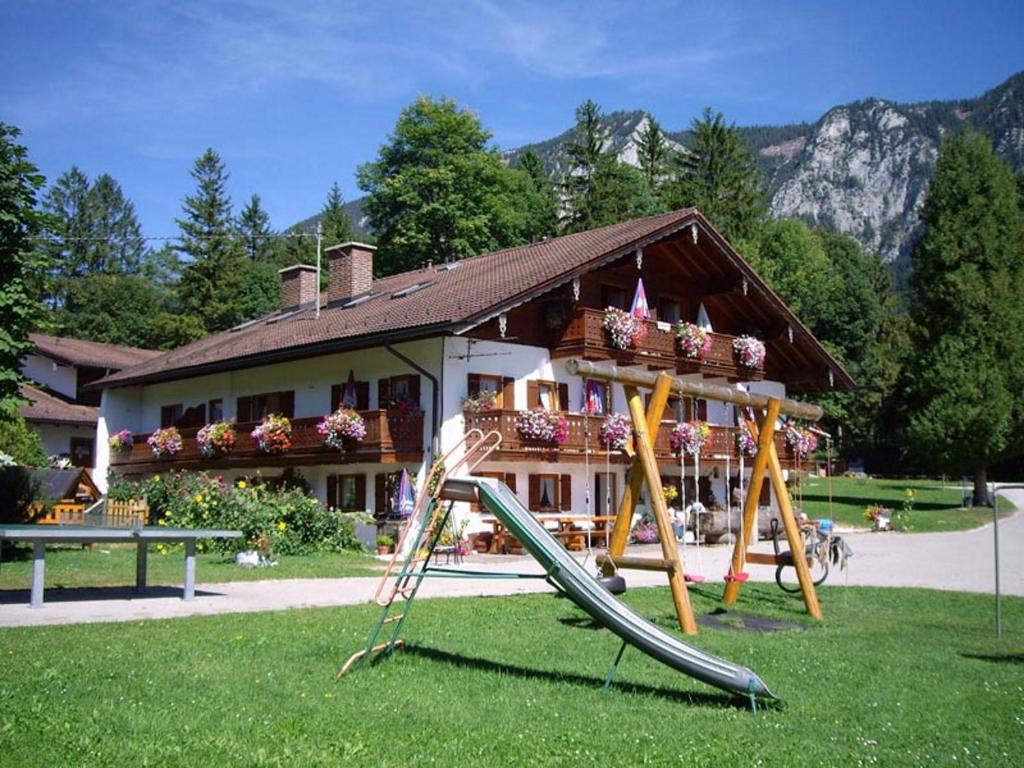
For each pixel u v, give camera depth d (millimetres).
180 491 25281
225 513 21766
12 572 16469
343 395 28125
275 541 21344
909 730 7285
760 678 8727
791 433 33656
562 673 9016
